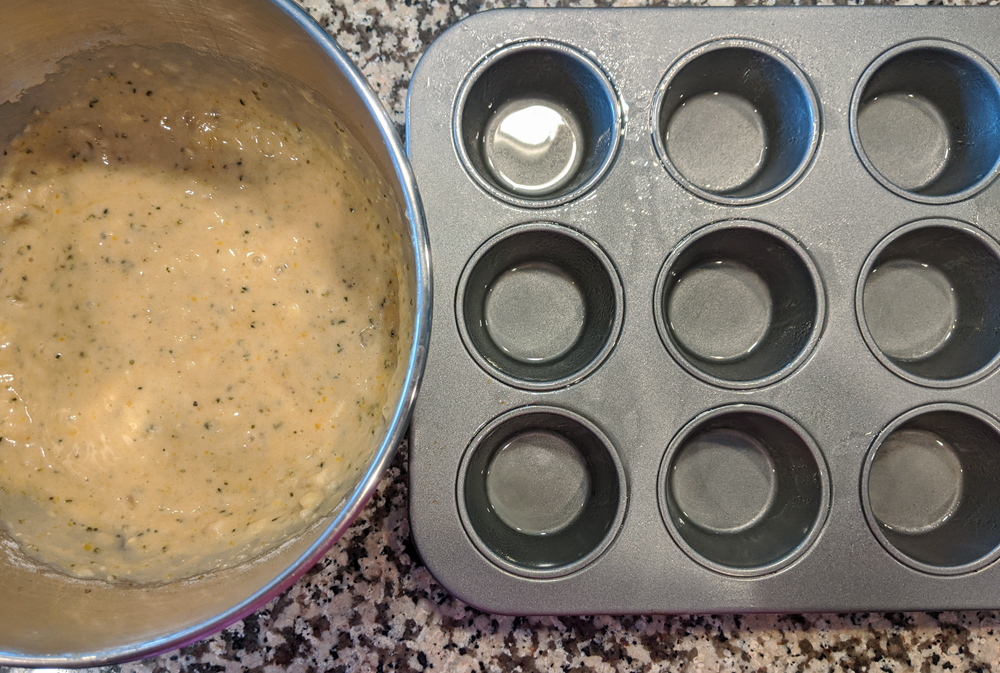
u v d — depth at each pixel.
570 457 0.82
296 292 0.77
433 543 0.72
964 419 0.77
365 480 0.53
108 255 0.76
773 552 0.77
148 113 0.76
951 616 0.80
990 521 0.78
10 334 0.74
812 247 0.78
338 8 0.84
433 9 0.84
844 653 0.79
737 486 0.83
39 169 0.75
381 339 0.75
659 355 0.76
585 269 0.81
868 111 0.85
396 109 0.83
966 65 0.78
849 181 0.78
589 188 0.77
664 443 0.75
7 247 0.74
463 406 0.74
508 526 0.80
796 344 0.79
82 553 0.70
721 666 0.79
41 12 0.63
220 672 0.76
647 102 0.77
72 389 0.74
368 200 0.73
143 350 0.75
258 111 0.74
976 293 0.81
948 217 0.78
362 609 0.78
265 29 0.60
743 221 0.77
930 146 0.85
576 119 0.85
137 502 0.72
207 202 0.78
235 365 0.75
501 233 0.76
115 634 0.60
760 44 0.77
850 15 0.78
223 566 0.68
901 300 0.84
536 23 0.76
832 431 0.77
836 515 0.76
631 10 0.77
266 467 0.73
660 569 0.73
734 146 0.85
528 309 0.84
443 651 0.78
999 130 0.78
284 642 0.77
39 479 0.72
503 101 0.84
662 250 0.77
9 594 0.65
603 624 0.79
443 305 0.75
